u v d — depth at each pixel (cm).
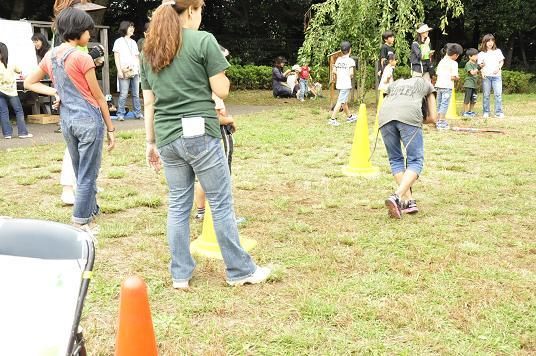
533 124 1205
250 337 319
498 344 310
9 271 199
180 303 361
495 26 2681
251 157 836
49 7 2250
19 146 903
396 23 1444
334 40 1492
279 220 538
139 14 2634
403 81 565
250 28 2836
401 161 566
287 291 379
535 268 421
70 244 209
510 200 607
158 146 369
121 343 233
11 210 554
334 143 955
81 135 466
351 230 507
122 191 628
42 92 474
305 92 1845
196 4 359
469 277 398
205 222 455
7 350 174
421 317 336
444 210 573
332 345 311
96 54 612
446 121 1216
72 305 191
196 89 354
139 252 450
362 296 369
